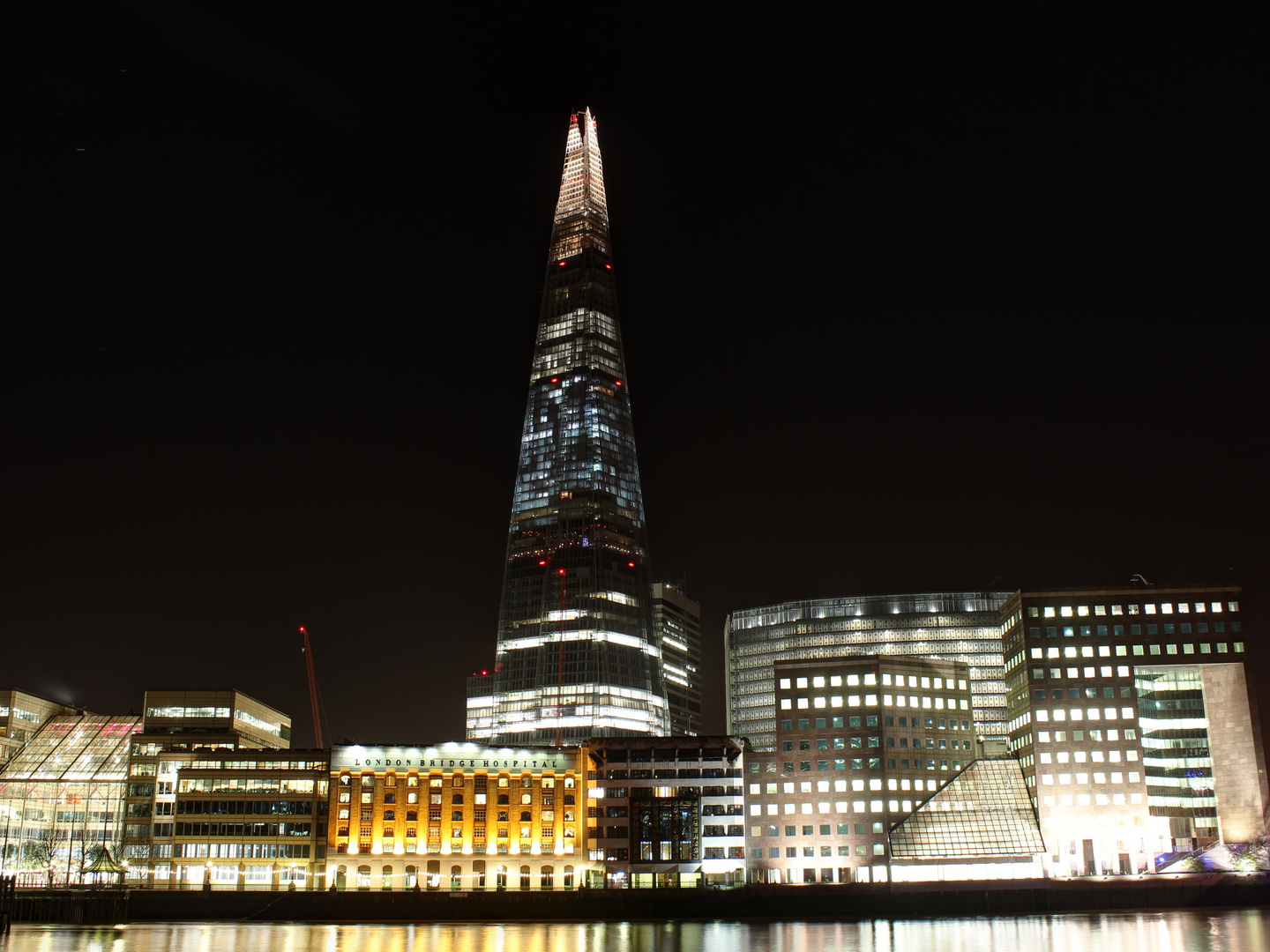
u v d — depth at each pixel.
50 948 156.00
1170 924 184.25
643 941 167.50
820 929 186.88
